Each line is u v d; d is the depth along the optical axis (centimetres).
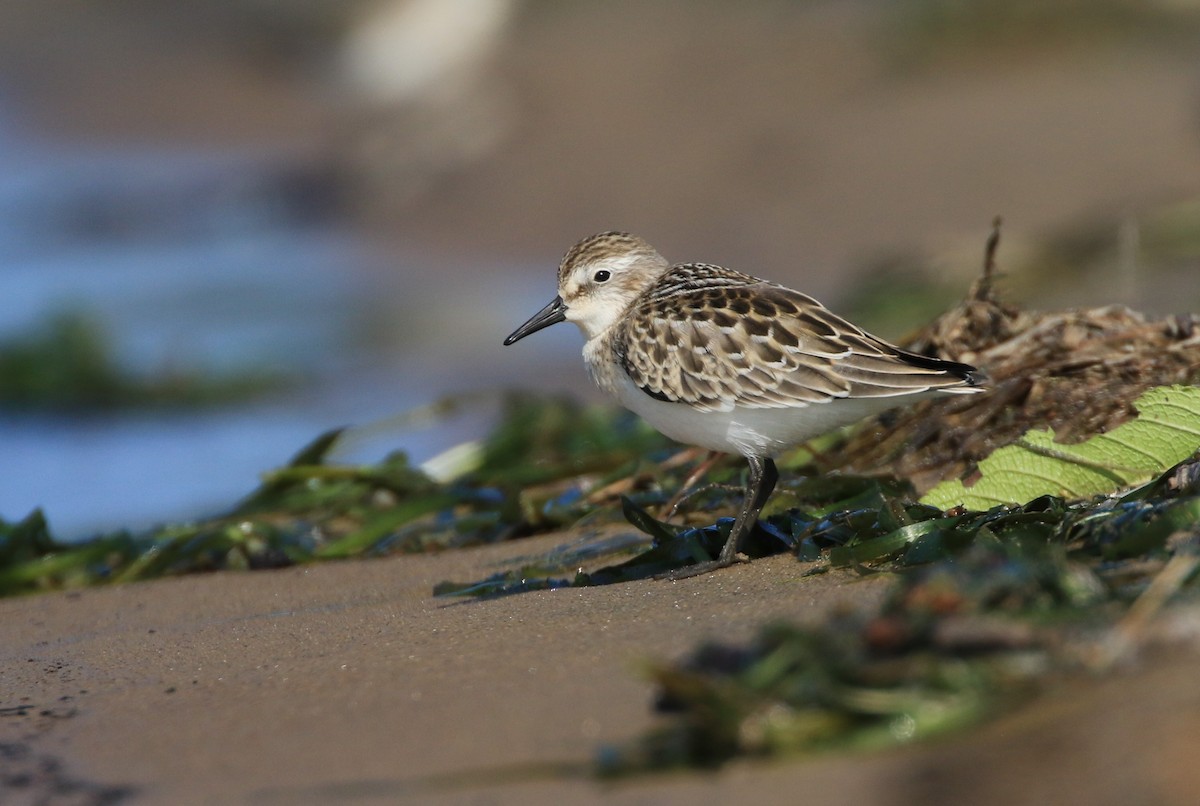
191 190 3938
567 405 1738
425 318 2856
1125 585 737
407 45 4272
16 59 5234
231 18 5191
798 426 1150
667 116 3475
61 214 3881
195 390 2566
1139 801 541
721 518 1173
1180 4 3509
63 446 2391
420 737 725
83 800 709
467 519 1404
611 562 1187
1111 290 2330
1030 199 2803
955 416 1261
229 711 819
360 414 2400
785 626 662
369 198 3628
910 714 620
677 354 1183
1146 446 1072
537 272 3066
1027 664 635
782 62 3594
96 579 1399
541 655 834
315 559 1386
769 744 625
